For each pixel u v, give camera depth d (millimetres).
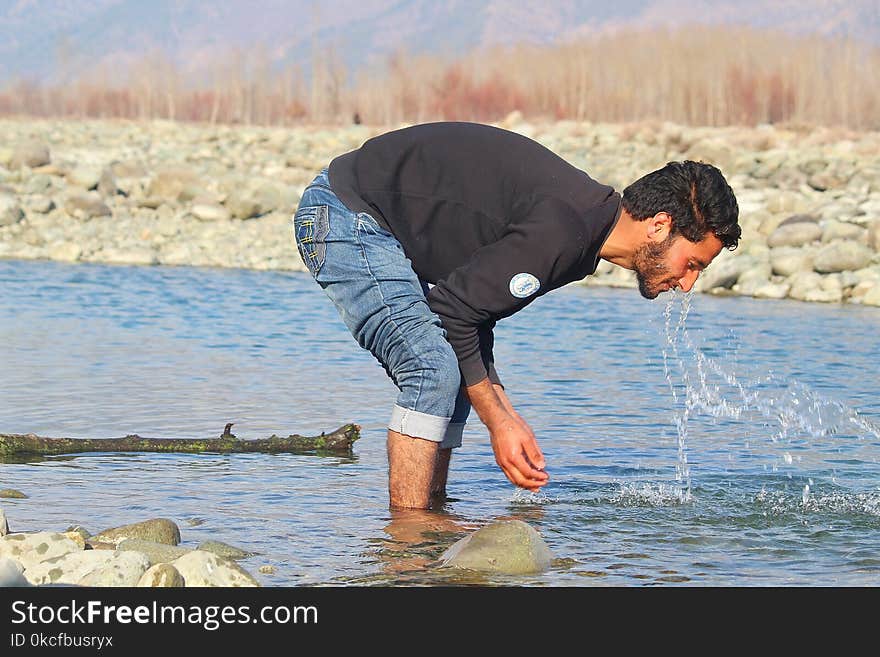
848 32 52406
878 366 9484
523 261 4906
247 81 65875
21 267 15656
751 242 16469
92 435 6852
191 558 4391
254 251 17703
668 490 5941
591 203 4957
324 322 11695
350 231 5266
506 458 5195
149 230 18562
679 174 4969
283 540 5008
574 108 51562
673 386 8633
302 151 32562
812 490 5977
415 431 5367
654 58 52875
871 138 38062
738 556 4914
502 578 4586
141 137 39156
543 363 9539
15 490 5617
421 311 5281
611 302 13562
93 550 4543
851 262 14633
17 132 40219
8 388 8102
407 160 5230
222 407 7684
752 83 51656
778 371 9250
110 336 10539
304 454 6613
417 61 58594
